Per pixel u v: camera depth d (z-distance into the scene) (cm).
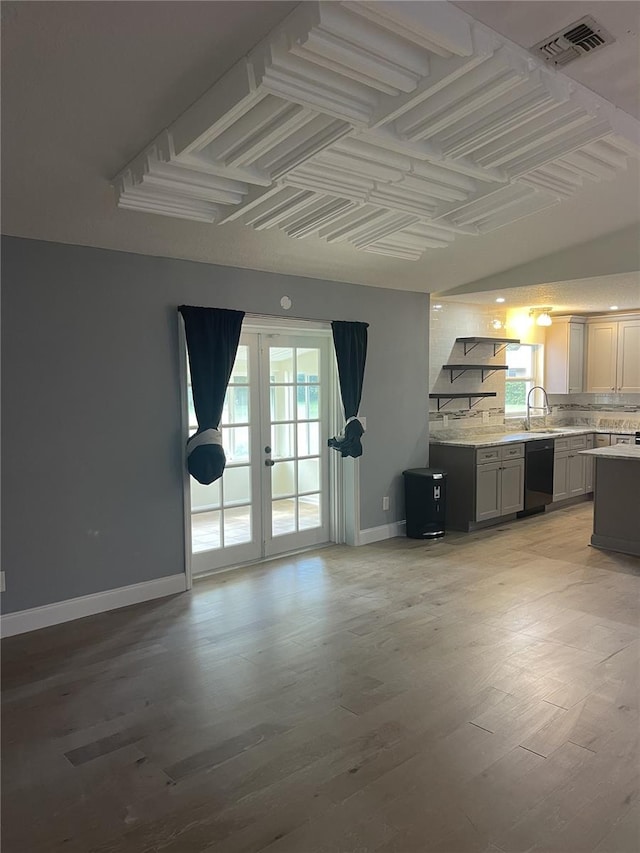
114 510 395
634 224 457
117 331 392
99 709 277
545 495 686
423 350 605
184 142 249
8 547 354
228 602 409
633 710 269
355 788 221
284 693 289
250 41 212
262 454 502
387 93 224
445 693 286
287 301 483
